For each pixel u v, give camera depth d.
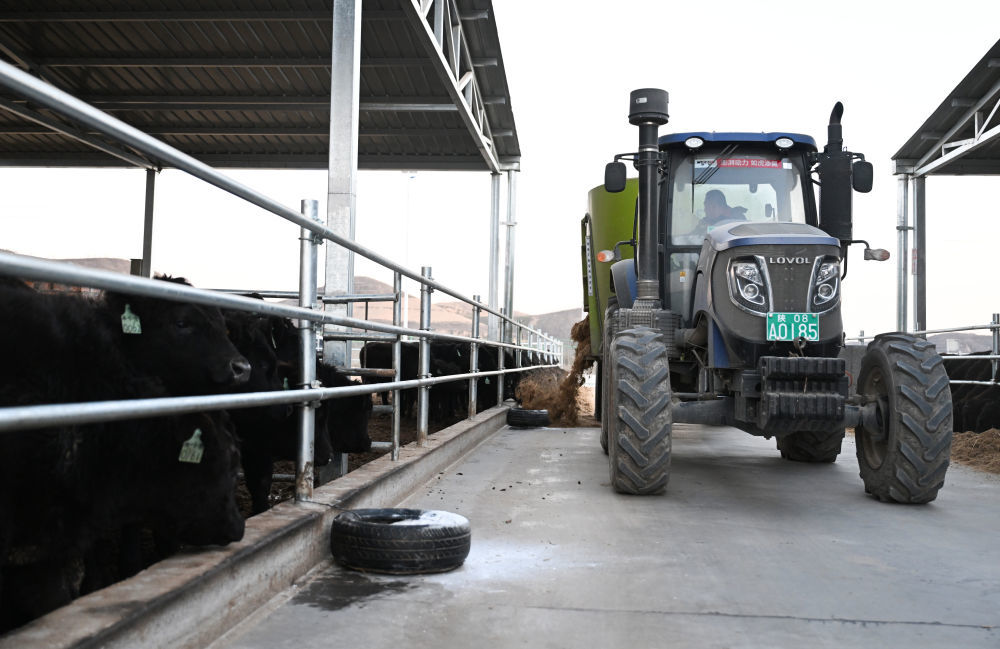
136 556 3.52
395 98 14.61
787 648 2.90
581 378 12.84
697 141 6.60
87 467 2.80
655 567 3.95
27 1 11.87
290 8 12.01
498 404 12.23
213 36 12.95
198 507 3.07
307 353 4.12
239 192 3.26
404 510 4.20
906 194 16.08
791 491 6.17
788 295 5.37
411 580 3.65
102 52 13.62
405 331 5.65
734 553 4.25
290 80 14.66
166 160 2.73
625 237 10.80
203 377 3.32
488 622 3.12
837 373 5.16
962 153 13.95
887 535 4.71
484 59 13.95
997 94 13.33
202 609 2.77
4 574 2.68
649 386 5.69
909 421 5.39
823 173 6.03
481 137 15.12
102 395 2.82
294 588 3.50
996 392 10.23
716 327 5.70
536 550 4.24
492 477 6.63
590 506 5.43
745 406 5.44
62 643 2.11
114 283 2.37
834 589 3.63
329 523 4.04
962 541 4.59
